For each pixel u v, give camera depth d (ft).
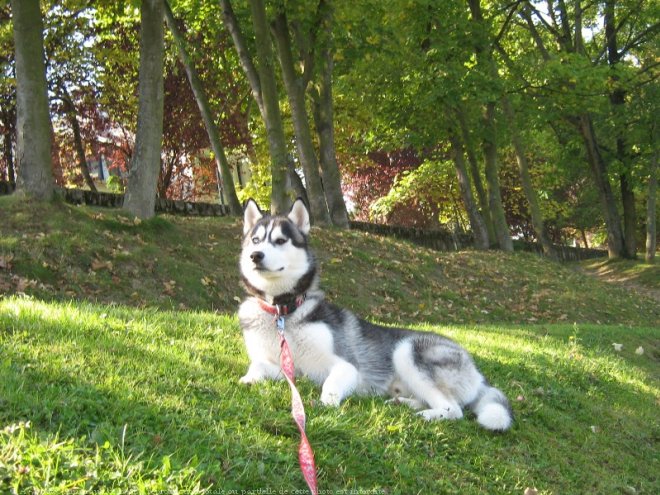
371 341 17.89
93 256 36.27
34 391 12.57
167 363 16.58
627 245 104.47
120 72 73.51
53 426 11.46
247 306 17.54
